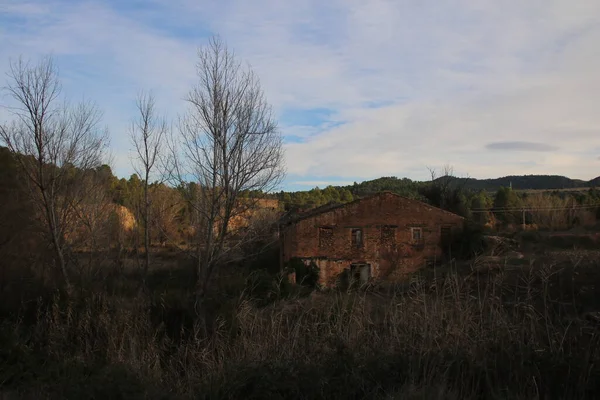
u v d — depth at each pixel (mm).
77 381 5562
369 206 32562
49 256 17656
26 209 17953
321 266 31656
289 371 5168
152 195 23797
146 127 20453
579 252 15406
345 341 6359
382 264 31984
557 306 7168
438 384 4867
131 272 22125
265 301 13117
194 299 12562
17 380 7098
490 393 4973
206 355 7449
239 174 13656
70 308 10898
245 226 14336
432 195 43469
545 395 4855
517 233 35594
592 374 5062
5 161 18453
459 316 6461
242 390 5035
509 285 7625
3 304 12227
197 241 14641
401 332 6484
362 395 5035
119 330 9727
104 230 21531
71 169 18719
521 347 5574
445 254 31984
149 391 5016
